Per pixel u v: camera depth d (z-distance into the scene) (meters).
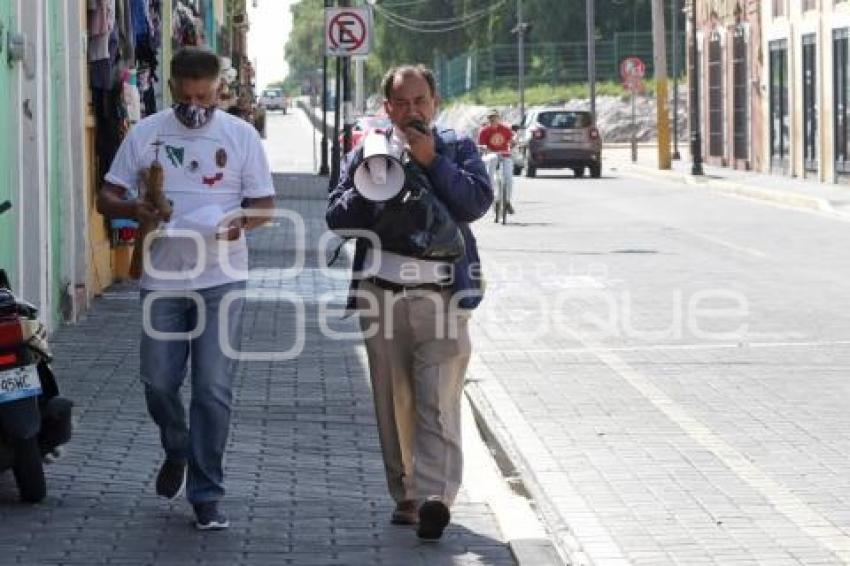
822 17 48.25
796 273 25.44
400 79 9.82
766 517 10.76
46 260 18.14
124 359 16.91
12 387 10.55
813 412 14.22
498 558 9.70
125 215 10.08
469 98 117.06
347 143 37.47
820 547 10.02
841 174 47.22
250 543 9.95
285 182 53.38
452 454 10.02
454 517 10.70
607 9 116.75
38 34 17.52
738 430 13.51
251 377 15.96
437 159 9.82
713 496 11.32
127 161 10.20
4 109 16.45
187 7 36.12
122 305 21.36
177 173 10.15
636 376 16.08
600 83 108.19
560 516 10.80
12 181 16.95
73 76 20.16
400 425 10.32
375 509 10.88
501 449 13.17
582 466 12.27
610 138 98.12
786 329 19.19
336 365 16.73
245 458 12.37
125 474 11.70
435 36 131.88
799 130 51.41
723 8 61.03
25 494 10.76
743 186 47.75
